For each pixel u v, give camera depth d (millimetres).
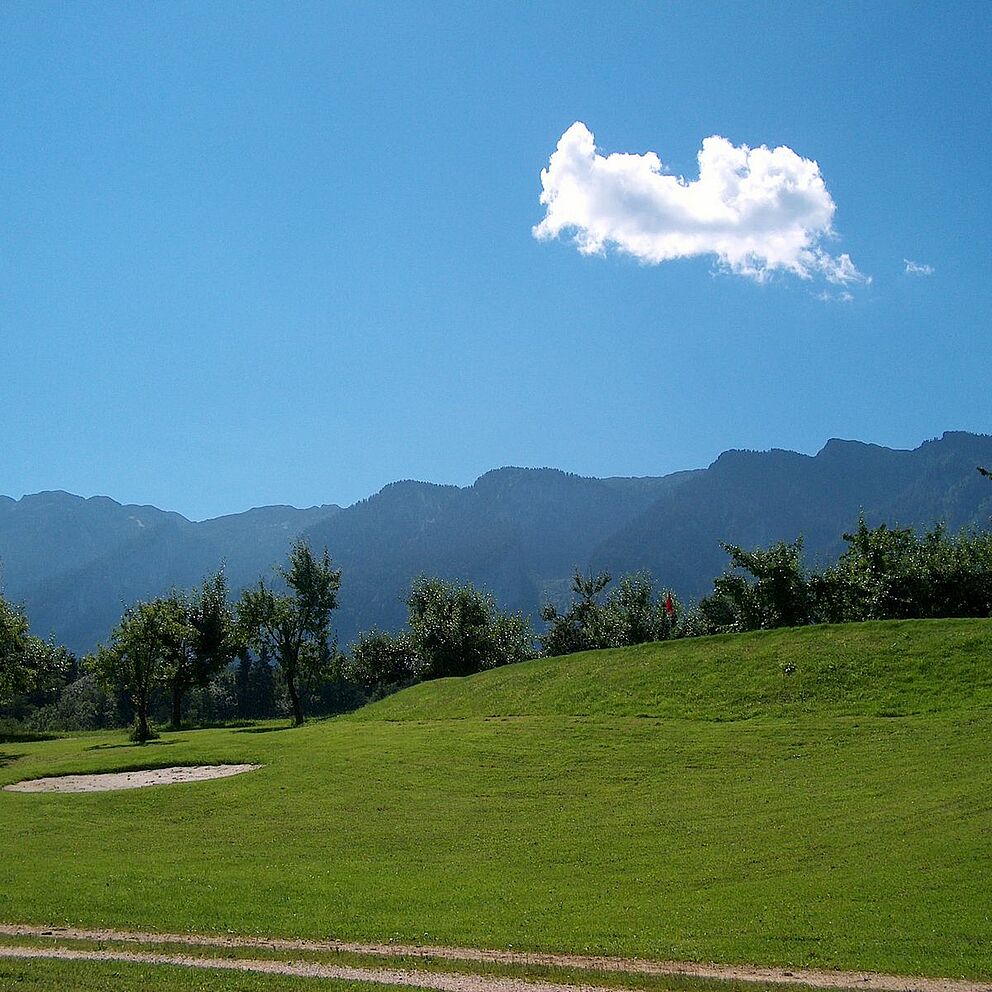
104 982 16953
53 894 24562
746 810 30562
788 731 41750
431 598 91938
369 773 40500
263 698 137125
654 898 22719
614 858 26734
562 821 31547
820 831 26969
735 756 38625
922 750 35406
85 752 54344
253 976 17531
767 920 20312
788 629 56000
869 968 17375
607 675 55500
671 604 89312
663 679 52656
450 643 86250
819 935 19172
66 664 85875
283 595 81000
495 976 17672
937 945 18109
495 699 57219
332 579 81750
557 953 19156
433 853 28672
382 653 92188
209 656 81188
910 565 66875
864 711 43438
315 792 37750
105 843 31344
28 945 20469
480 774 39344
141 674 65500
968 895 20422
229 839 31438
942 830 25188
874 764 34469
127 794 38969
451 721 53875
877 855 24031
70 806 37250
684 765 38094
